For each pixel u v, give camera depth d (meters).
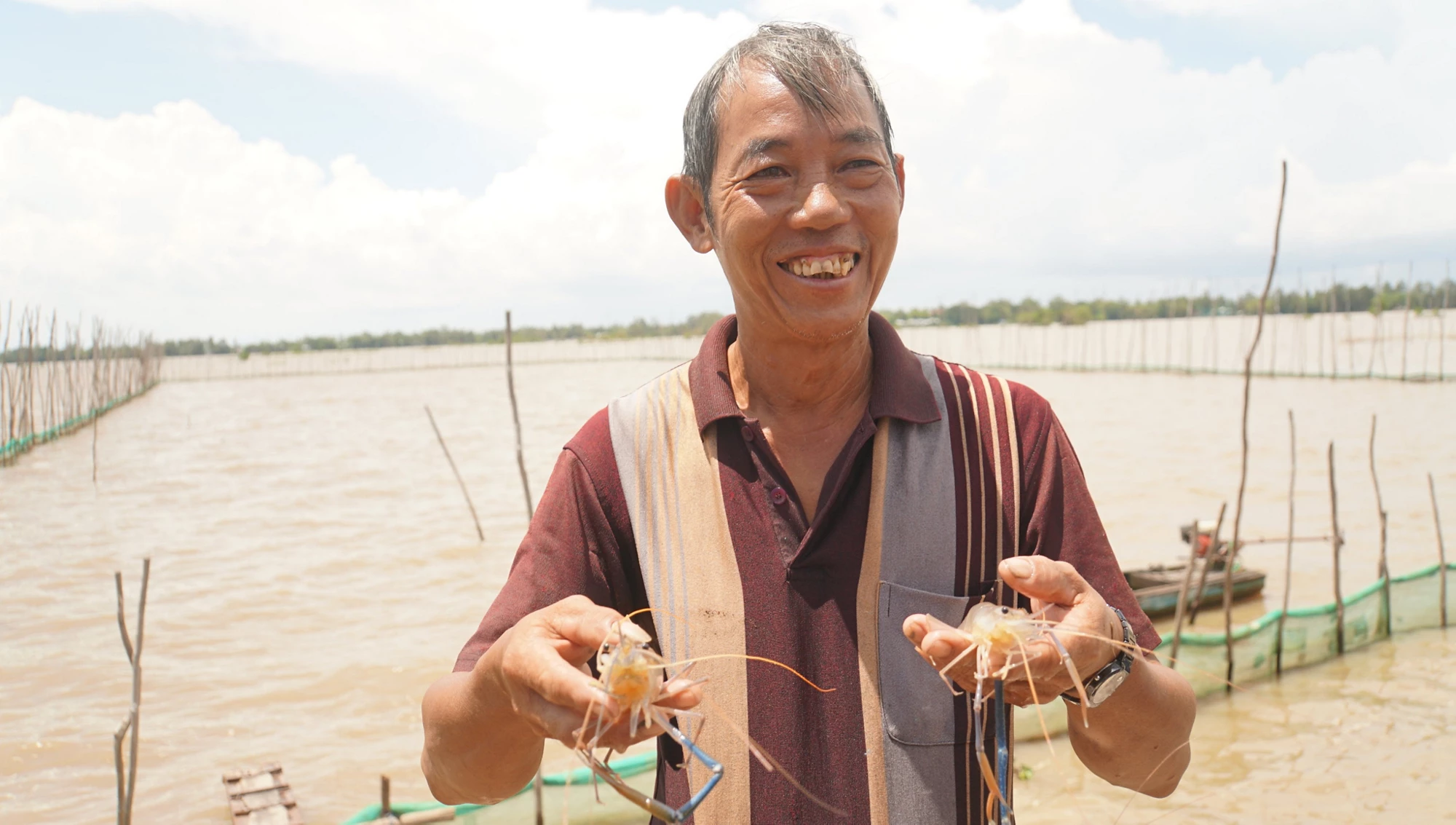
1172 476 24.22
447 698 1.50
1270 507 20.20
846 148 1.52
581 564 1.60
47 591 14.99
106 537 19.11
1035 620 1.29
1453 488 21.47
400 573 16.16
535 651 1.27
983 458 1.60
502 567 16.50
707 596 1.54
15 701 10.41
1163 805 7.09
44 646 12.28
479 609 13.95
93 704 10.35
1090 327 109.81
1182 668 9.31
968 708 1.53
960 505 1.57
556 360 120.06
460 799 1.65
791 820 1.48
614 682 1.21
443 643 12.32
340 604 14.26
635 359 121.06
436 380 84.06
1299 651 10.04
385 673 11.23
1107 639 1.30
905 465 1.58
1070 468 1.62
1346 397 41.81
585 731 1.22
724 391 1.63
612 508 1.62
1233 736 8.37
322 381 85.44
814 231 1.50
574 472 1.64
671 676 1.52
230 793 8.09
